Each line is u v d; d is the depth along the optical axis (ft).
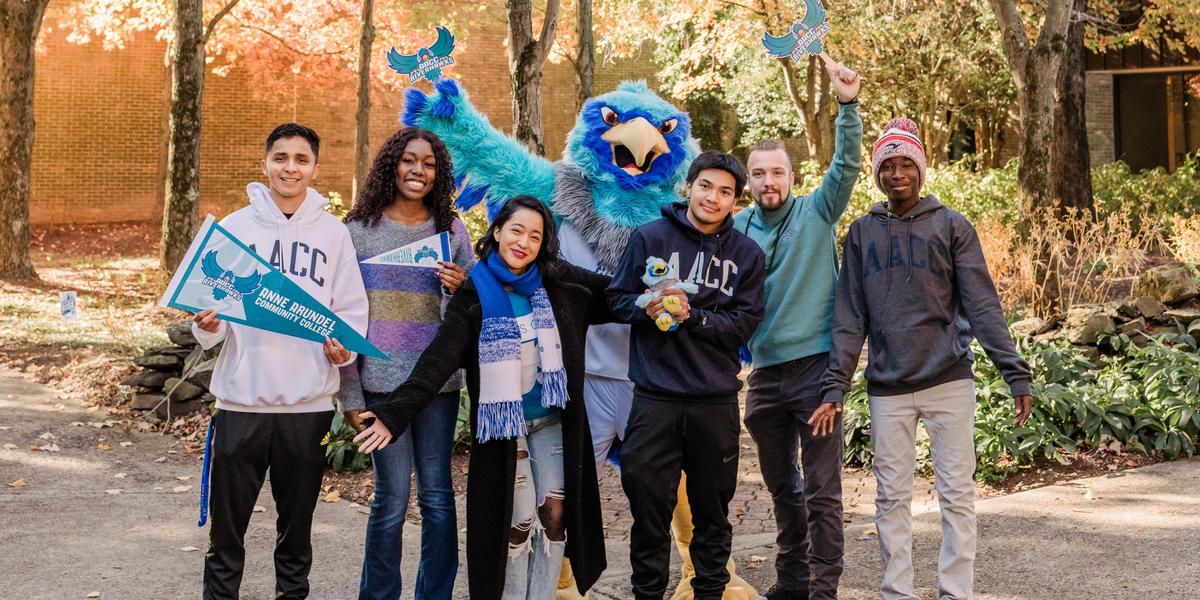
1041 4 37.58
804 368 13.65
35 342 33.30
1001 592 14.01
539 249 12.78
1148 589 13.80
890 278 12.96
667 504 13.07
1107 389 22.06
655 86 87.45
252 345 12.25
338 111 78.84
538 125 30.89
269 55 64.64
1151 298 25.43
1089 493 18.08
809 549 13.69
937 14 59.36
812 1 13.98
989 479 19.93
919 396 12.89
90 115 73.26
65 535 17.19
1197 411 20.77
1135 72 71.92
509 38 30.91
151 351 25.53
